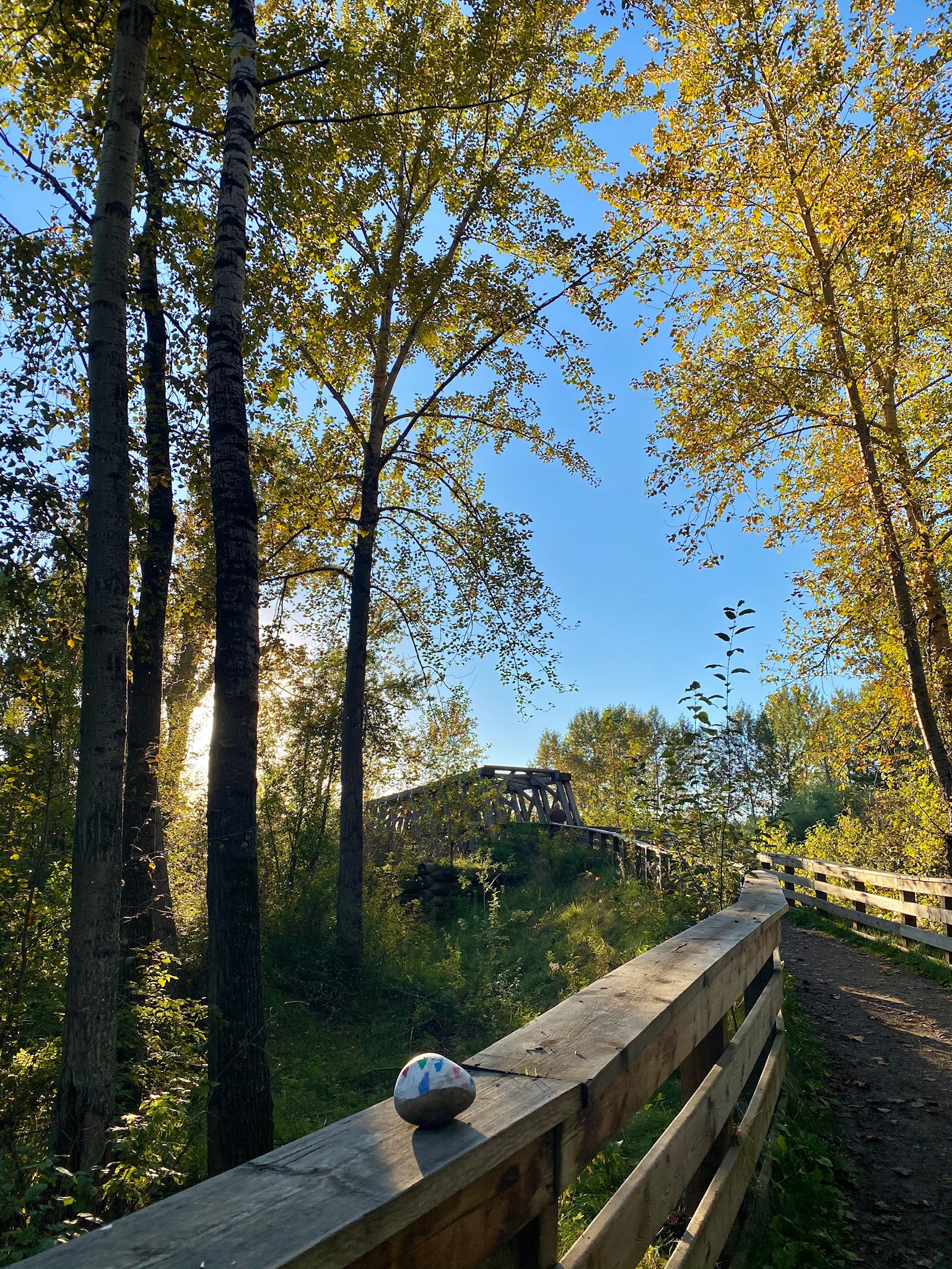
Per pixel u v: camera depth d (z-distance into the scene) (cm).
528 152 1448
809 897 1502
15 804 684
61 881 675
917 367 1439
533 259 1466
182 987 991
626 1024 177
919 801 1547
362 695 1421
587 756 4941
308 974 1176
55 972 656
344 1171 99
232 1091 603
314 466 1383
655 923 823
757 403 1369
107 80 824
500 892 1831
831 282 1365
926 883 1034
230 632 682
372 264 1389
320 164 1014
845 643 1472
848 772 2175
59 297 723
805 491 1537
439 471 1609
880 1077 600
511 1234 120
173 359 915
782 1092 493
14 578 682
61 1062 524
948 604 1570
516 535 1514
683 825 780
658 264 1340
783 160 1293
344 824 1331
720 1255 283
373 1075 909
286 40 905
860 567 1445
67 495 704
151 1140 497
